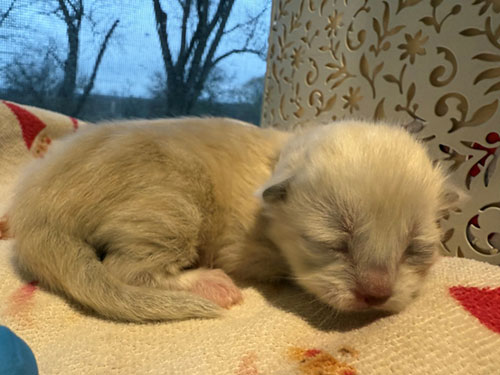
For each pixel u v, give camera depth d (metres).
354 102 0.14
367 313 0.09
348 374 0.07
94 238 0.09
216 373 0.07
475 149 0.11
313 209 0.08
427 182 0.08
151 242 0.09
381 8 0.13
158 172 0.09
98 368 0.07
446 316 0.08
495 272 0.10
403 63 0.12
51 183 0.09
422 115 0.12
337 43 0.15
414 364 0.07
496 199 0.11
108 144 0.10
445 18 0.11
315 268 0.08
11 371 0.05
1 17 0.22
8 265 0.10
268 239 0.10
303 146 0.09
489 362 0.07
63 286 0.09
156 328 0.08
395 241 0.08
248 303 0.09
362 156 0.08
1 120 0.18
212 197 0.10
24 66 0.23
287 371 0.07
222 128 0.11
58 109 0.24
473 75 0.11
